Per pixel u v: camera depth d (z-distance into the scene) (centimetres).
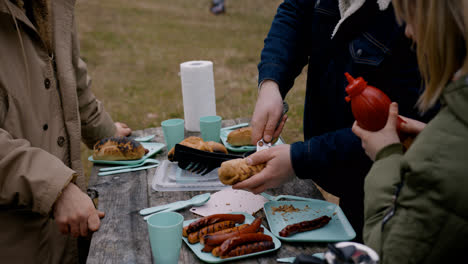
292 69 185
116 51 883
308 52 192
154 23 1227
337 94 164
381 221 98
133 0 1673
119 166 191
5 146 136
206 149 180
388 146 103
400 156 102
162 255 113
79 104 209
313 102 181
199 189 165
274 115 164
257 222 128
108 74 713
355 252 75
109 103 559
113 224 141
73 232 139
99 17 1285
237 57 810
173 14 1394
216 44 943
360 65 148
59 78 175
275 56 179
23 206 146
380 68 144
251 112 498
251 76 678
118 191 166
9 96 152
